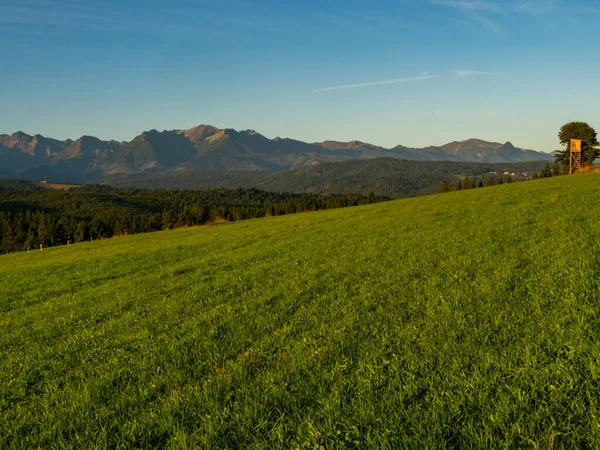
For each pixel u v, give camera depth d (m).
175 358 7.69
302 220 39.28
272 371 6.49
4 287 21.78
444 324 7.29
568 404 4.34
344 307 9.38
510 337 6.34
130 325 10.85
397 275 11.71
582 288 7.72
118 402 6.18
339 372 6.05
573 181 37.69
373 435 4.38
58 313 13.73
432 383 5.26
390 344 6.87
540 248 12.13
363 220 30.11
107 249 39.22
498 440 3.95
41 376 8.08
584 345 5.41
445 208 29.86
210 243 30.05
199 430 5.01
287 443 4.53
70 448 5.05
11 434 5.70
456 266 11.65
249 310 10.44
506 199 29.11
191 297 13.00
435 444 3.98
